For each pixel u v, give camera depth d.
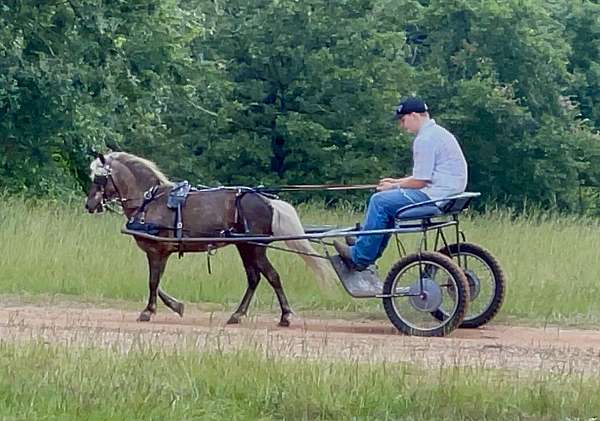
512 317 13.48
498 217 19.36
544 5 47.94
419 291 12.12
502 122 39.34
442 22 41.50
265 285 14.79
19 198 23.16
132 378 8.53
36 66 26.83
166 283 14.70
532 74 41.53
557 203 40.75
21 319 12.19
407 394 8.33
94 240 16.67
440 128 12.42
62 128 27.62
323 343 10.53
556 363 10.11
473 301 12.65
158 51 29.16
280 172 36.38
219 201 12.82
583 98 47.25
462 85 39.28
